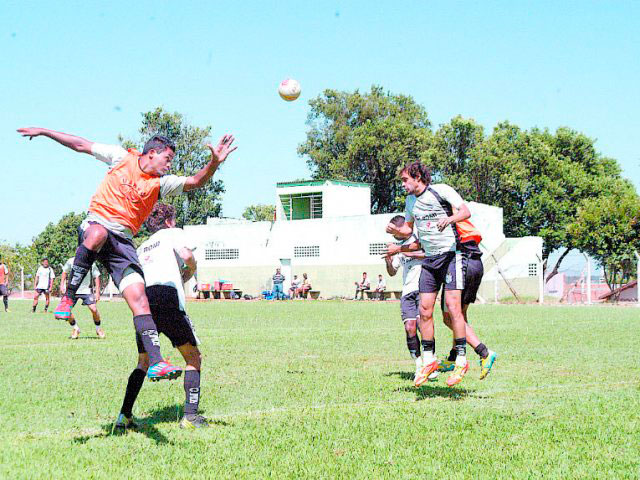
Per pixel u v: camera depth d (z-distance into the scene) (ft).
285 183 171.73
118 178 18.20
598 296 153.58
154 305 18.69
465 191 200.44
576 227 159.84
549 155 201.67
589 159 213.66
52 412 21.27
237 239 170.71
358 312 90.84
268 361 34.88
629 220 152.35
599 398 23.57
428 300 25.93
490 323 64.69
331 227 158.20
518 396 24.39
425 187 24.81
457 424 19.40
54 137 18.58
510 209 201.05
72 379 28.43
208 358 36.24
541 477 14.33
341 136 244.63
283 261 165.07
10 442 17.20
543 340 45.65
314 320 72.59
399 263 31.01
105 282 185.88
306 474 14.56
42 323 68.64
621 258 150.51
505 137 206.39
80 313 87.81
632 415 20.57
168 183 18.40
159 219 19.71
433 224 24.81
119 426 18.94
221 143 18.21
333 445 17.11
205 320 72.84
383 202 235.81
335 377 29.14
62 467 14.92
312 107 257.34
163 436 17.99
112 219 18.01
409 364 33.91
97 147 18.71
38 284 92.84
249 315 83.35
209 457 15.93
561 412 21.09
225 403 22.95
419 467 15.10
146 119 214.48
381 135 222.69
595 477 14.32
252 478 14.30
